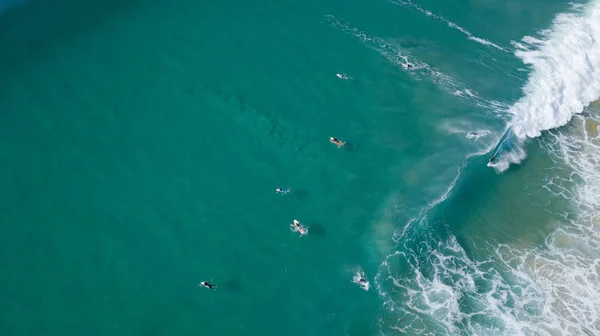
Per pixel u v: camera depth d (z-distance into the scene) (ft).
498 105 209.36
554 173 197.47
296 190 179.11
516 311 162.91
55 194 172.55
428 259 169.48
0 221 165.27
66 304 151.12
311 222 172.14
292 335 150.71
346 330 152.87
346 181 182.70
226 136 190.80
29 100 194.80
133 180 177.58
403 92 209.87
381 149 192.13
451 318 158.20
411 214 176.35
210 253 163.22
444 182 185.16
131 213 170.09
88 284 155.02
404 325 155.33
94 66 206.80
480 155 193.67
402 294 160.97
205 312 152.46
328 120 198.08
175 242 164.76
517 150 200.75
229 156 185.78
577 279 172.14
